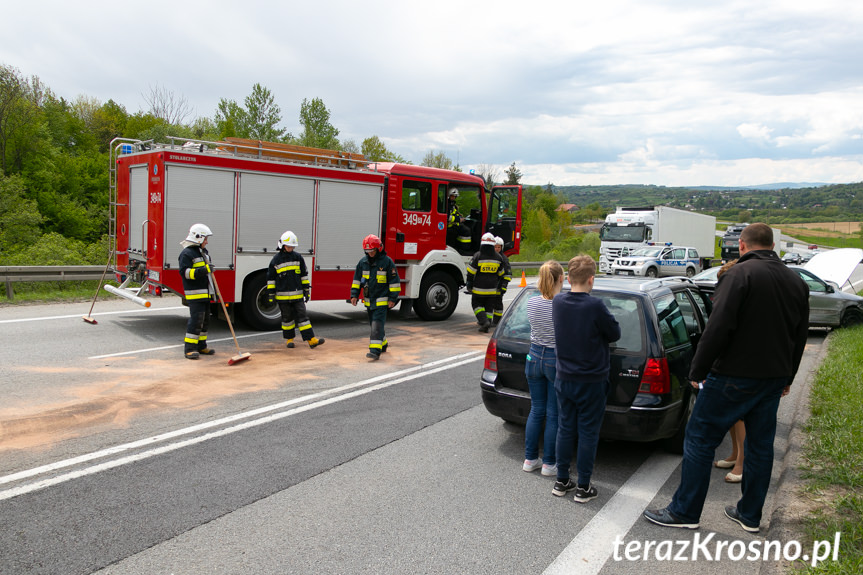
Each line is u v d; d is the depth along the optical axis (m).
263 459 4.79
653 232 29.31
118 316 10.99
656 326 4.96
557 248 43.59
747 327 3.63
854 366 8.06
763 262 3.71
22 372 6.98
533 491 4.47
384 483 4.48
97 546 3.39
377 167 11.74
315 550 3.47
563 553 3.58
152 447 4.91
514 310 5.61
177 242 9.29
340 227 11.05
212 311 10.42
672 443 5.34
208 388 6.68
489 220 13.52
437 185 12.21
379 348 8.52
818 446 5.07
